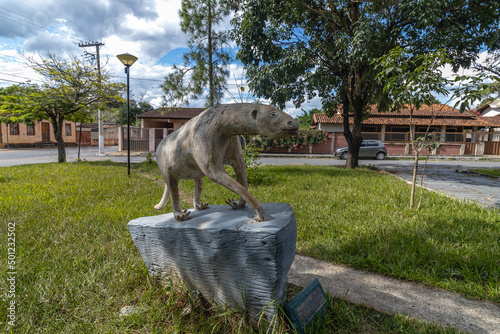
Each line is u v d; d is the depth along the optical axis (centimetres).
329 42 980
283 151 2217
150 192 618
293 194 580
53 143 2902
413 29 847
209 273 213
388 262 277
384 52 849
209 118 199
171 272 239
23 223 377
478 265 262
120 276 251
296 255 314
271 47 939
